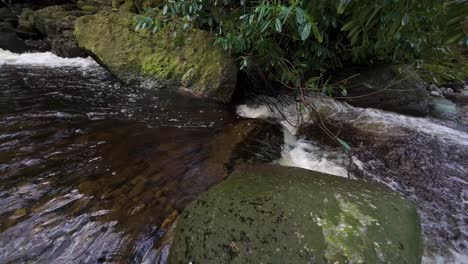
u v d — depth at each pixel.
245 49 3.46
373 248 1.49
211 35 4.38
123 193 2.06
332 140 3.58
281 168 2.39
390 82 4.68
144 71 4.52
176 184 2.25
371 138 3.76
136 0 6.50
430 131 4.26
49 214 1.79
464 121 5.15
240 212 1.70
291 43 3.42
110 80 4.82
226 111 3.98
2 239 1.58
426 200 2.56
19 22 7.89
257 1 2.93
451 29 1.38
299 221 1.62
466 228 2.24
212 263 1.46
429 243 2.08
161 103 3.96
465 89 7.82
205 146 2.91
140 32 4.80
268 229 1.58
